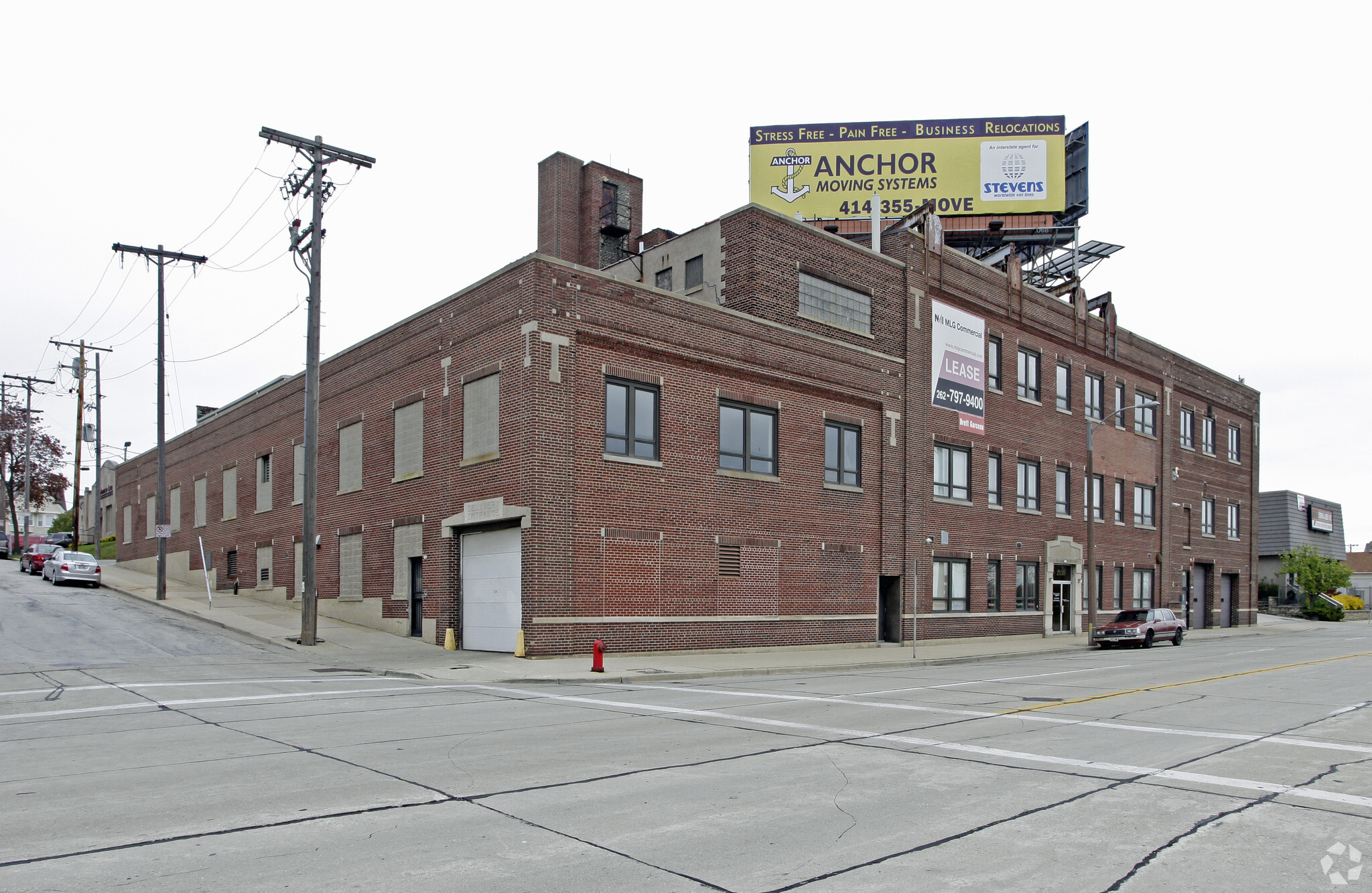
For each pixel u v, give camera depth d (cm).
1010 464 3809
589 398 2395
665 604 2514
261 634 2603
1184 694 1714
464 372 2559
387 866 626
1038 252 4841
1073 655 3086
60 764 956
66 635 2423
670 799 826
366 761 977
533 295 2309
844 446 3105
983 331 3722
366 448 3055
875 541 3166
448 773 920
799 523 2902
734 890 590
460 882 597
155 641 2397
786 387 2898
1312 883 621
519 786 869
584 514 2355
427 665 2086
